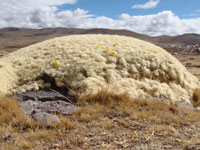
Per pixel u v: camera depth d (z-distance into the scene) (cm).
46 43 1711
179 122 737
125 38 1789
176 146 539
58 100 883
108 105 849
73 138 581
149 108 864
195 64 6606
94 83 1085
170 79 1317
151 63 1318
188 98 1199
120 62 1292
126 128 666
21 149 507
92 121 706
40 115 679
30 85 1144
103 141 566
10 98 856
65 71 1205
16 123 645
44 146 530
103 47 1481
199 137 598
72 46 1516
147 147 531
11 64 1377
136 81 1175
